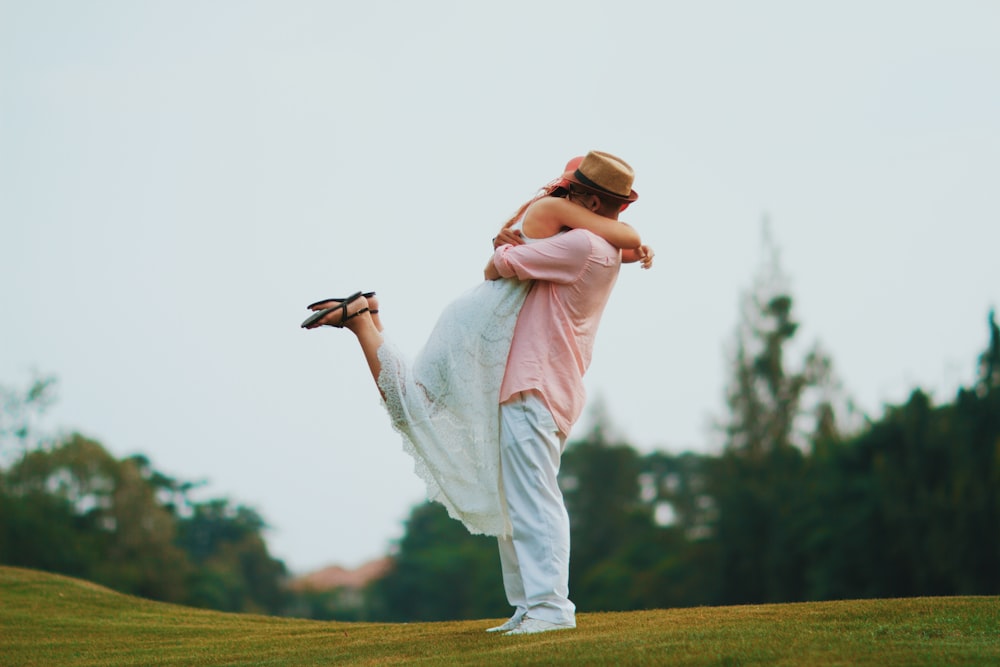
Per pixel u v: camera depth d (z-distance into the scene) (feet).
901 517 111.04
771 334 198.90
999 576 101.09
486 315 23.44
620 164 23.95
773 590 148.15
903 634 21.02
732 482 177.58
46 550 193.88
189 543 325.83
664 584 180.86
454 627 27.63
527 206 24.38
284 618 34.06
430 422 23.45
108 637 29.07
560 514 22.90
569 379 23.24
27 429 212.84
